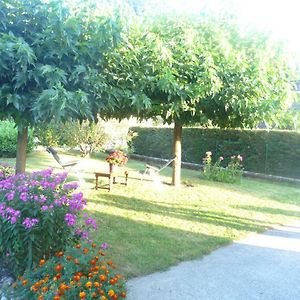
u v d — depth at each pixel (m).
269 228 5.99
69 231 3.61
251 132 12.59
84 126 12.80
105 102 5.48
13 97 4.29
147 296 3.45
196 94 6.45
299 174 11.42
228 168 11.16
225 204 7.60
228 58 6.45
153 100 6.79
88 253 3.24
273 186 10.58
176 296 3.48
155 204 7.28
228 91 6.82
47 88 4.59
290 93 7.07
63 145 14.72
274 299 3.54
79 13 5.01
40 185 3.67
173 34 6.47
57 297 2.59
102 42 4.87
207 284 3.78
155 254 4.52
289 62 7.23
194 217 6.42
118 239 5.01
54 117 4.50
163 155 15.55
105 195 7.84
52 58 4.69
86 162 13.26
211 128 13.69
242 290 3.69
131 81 5.84
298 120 7.46
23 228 3.36
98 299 2.67
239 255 4.68
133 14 6.25
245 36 7.03
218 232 5.59
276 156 11.93
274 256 4.69
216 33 6.69
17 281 3.21
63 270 3.01
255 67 6.66
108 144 14.88
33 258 3.45
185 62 6.36
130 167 13.05
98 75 5.14
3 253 3.61
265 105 6.86
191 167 14.08
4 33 4.43
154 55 5.87
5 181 3.71
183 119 8.34
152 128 16.06
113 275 3.06
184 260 4.41
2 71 4.41
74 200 3.71
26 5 4.69
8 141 13.70
